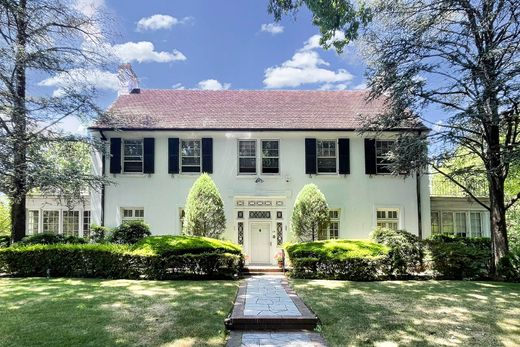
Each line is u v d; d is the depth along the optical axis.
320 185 15.20
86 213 15.84
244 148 15.45
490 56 10.16
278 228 15.00
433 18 11.18
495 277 10.97
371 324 6.29
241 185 15.09
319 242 11.96
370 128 12.60
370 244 11.59
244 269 12.75
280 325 6.24
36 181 11.36
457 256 11.02
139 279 10.56
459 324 6.30
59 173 11.88
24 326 5.96
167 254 10.73
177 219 14.88
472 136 11.89
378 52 11.65
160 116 15.97
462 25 11.24
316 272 11.16
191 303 7.54
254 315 6.48
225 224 13.89
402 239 11.66
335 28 6.94
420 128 14.23
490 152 10.92
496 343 5.41
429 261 11.17
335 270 11.01
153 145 15.14
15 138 10.95
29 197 15.05
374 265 10.84
